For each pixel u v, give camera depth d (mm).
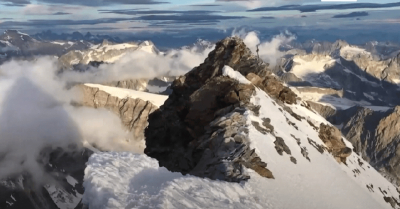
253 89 48500
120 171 27094
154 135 56031
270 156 36781
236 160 34594
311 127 54281
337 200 36844
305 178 37188
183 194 25609
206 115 49531
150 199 23703
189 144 46656
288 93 58156
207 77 57594
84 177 26578
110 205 22672
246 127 39312
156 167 29188
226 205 26281
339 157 53688
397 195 59875
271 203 30141
